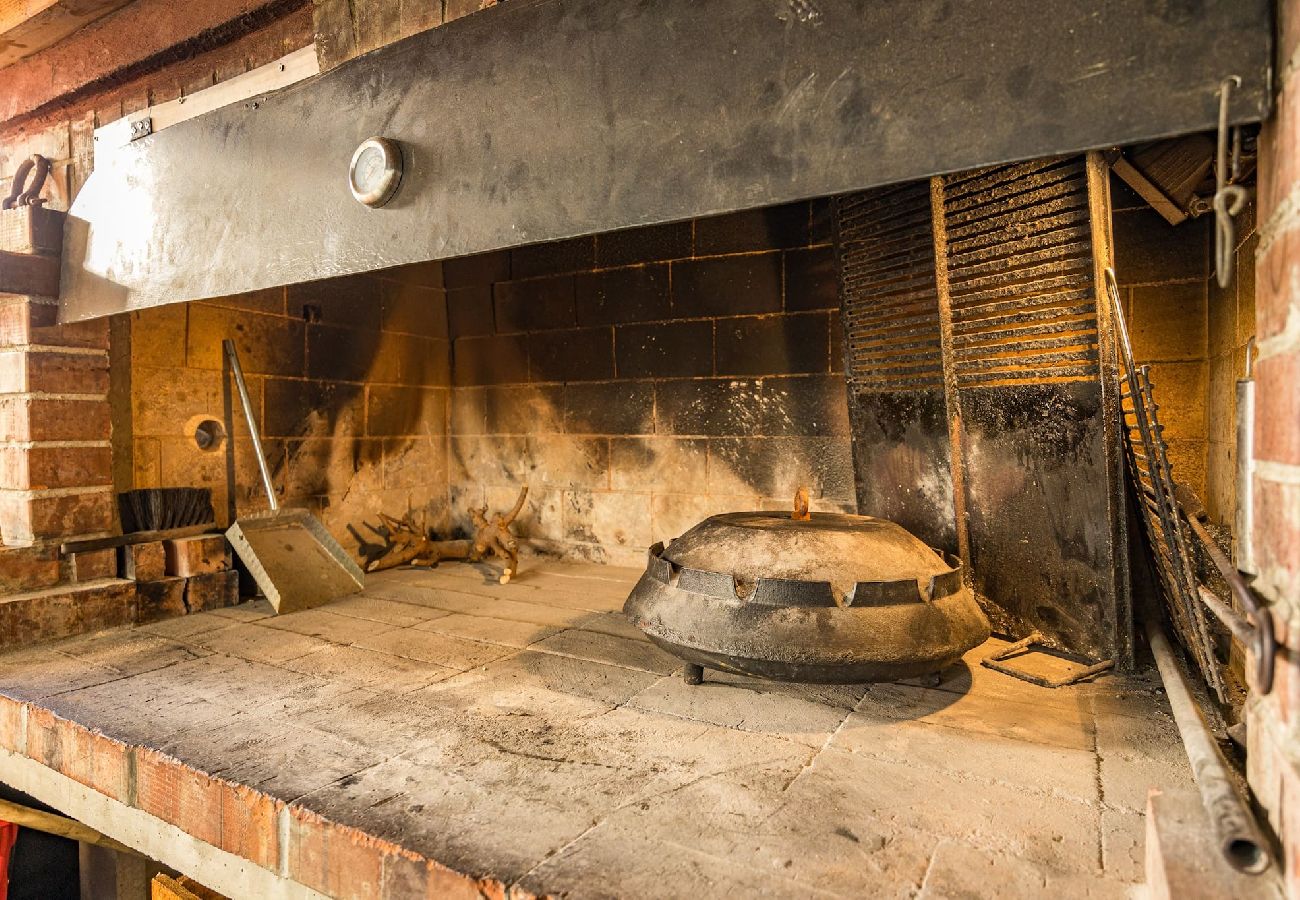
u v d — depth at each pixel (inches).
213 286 90.9
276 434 160.9
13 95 132.4
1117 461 101.6
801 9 54.1
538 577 165.5
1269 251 45.8
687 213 58.9
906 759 77.2
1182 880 45.7
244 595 145.9
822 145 53.3
